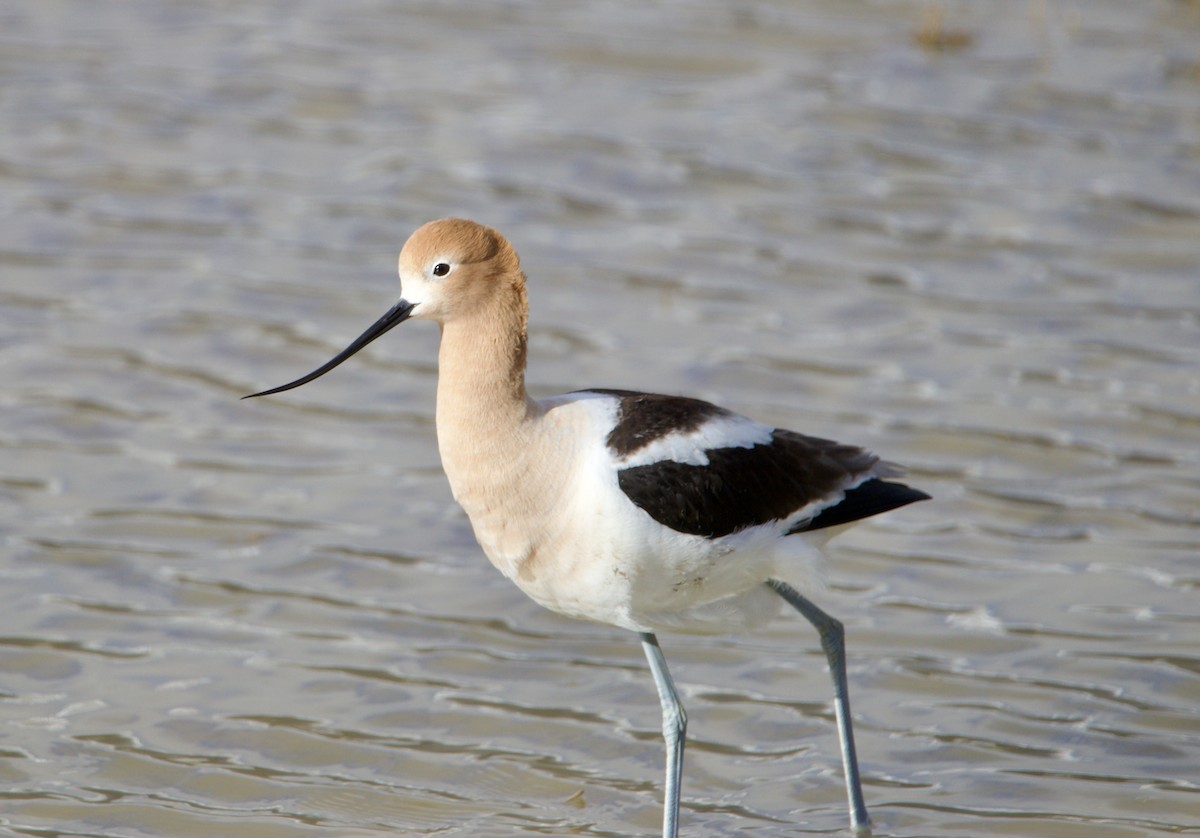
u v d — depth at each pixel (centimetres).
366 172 1588
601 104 1717
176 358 1295
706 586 792
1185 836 796
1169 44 1836
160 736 876
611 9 1938
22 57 1802
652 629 812
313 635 975
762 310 1374
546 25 1895
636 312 1370
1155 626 975
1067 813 819
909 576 1042
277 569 1039
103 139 1634
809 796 843
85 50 1827
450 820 818
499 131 1662
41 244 1455
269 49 1834
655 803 837
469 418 768
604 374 1271
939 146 1625
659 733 899
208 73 1778
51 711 893
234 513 1098
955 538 1080
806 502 808
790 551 798
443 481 1149
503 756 873
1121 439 1184
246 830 805
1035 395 1245
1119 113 1678
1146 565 1039
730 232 1491
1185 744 870
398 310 781
